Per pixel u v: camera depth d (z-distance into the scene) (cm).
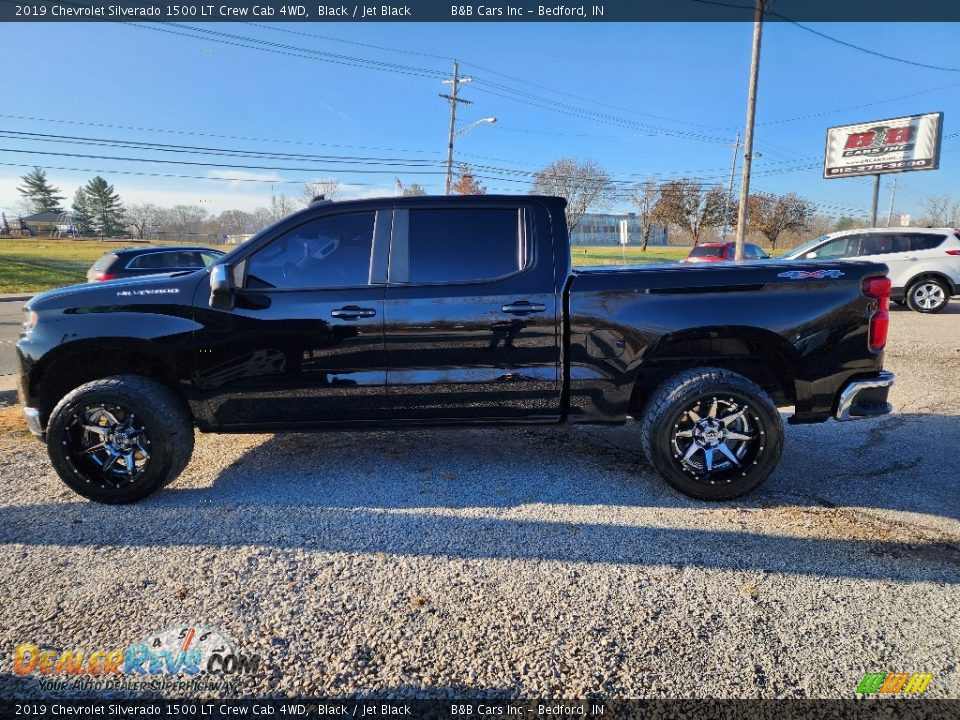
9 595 262
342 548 300
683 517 333
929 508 343
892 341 894
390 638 232
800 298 345
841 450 442
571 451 442
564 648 226
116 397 337
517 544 303
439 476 394
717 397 341
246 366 352
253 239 355
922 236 1227
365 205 359
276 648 227
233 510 344
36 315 350
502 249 356
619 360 352
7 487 378
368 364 352
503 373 354
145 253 1144
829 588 264
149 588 266
